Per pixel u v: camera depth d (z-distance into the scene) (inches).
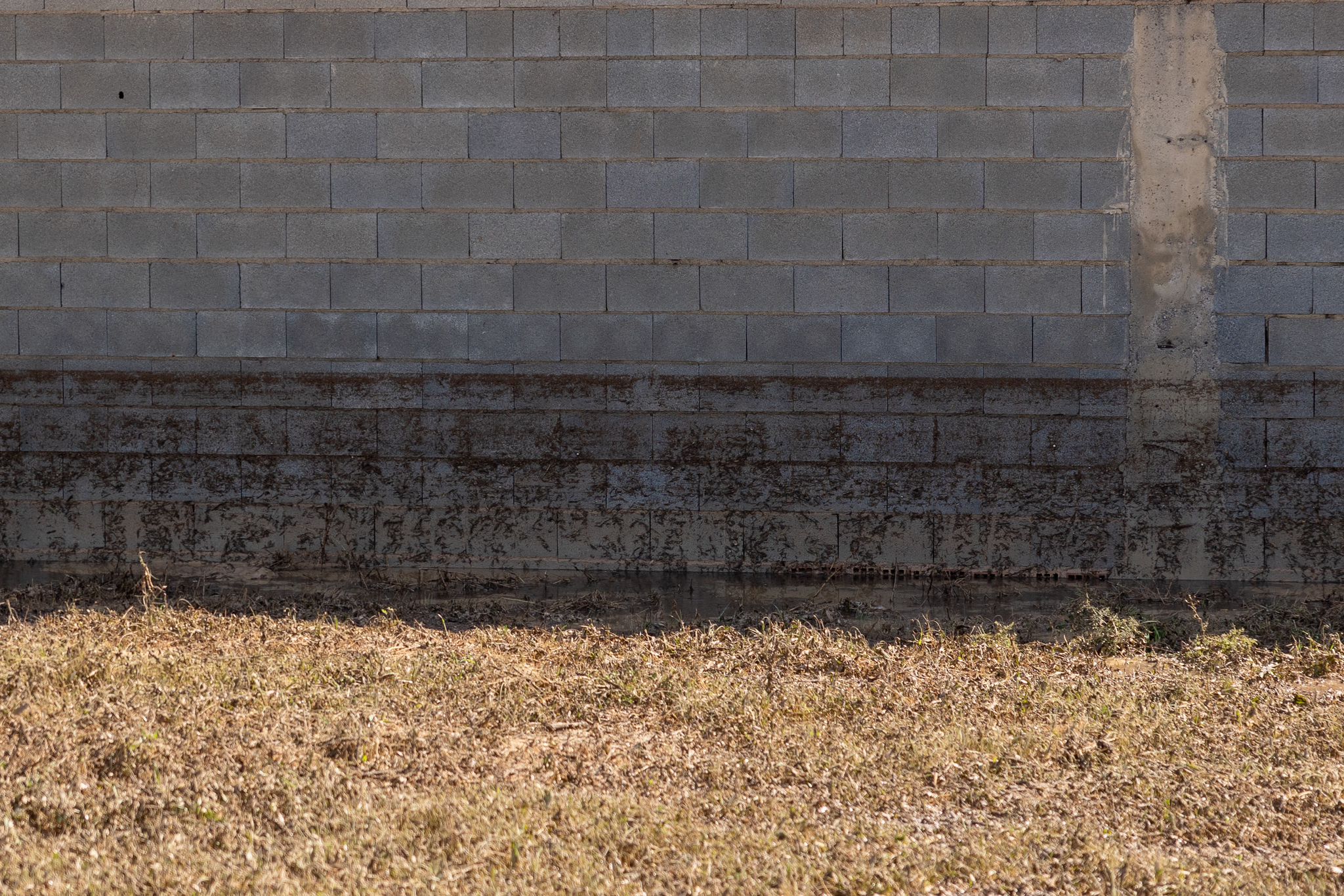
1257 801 200.5
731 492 368.8
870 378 365.4
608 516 371.2
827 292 366.0
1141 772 212.5
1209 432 355.6
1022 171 359.3
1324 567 350.6
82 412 381.4
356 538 375.9
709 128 366.3
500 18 369.4
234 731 222.4
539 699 250.2
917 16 359.6
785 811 195.8
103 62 377.4
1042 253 359.6
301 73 373.7
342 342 377.1
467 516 373.7
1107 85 356.2
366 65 372.8
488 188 372.5
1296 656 280.4
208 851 178.4
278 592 345.7
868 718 240.4
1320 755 222.5
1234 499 354.6
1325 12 349.1
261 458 378.0
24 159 380.8
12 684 245.3
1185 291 355.9
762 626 310.0
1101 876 174.7
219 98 375.6
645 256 369.7
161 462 379.9
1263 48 351.3
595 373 371.9
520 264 372.8
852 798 203.0
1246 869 177.8
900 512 363.9
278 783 198.8
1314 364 352.8
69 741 212.7
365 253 375.2
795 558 366.9
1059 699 249.4
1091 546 358.0
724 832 187.0
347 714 234.4
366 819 187.0
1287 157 352.2
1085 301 358.9
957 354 363.3
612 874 171.8
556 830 185.6
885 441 364.8
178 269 379.6
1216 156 354.0
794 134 364.5
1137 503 357.4
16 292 382.6
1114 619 298.8
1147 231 356.5
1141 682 264.5
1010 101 358.3
